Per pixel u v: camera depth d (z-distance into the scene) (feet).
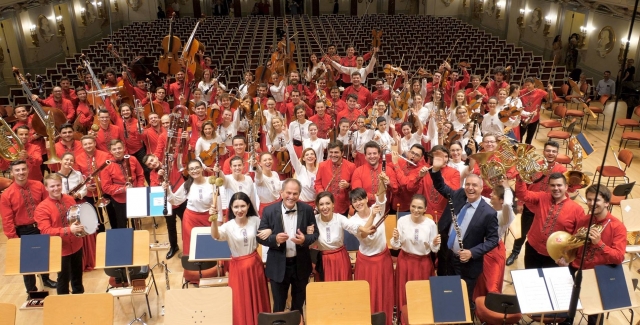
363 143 28.43
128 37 76.18
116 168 25.21
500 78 39.42
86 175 25.46
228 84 50.57
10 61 63.10
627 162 30.58
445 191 19.61
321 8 110.11
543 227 19.48
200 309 16.69
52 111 32.96
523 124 34.42
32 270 19.44
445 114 32.81
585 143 28.96
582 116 43.32
